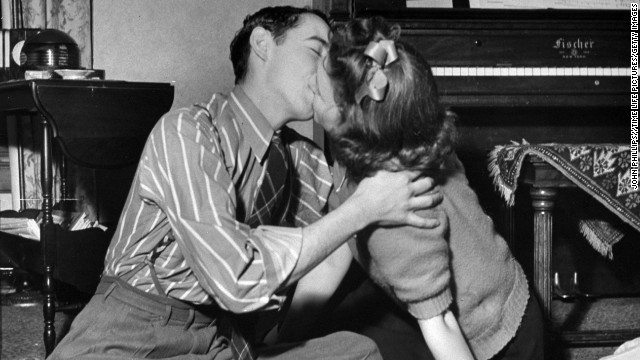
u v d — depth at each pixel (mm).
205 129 1441
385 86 1266
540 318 1560
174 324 1478
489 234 1468
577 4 3018
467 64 2869
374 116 1287
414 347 1570
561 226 3219
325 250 1341
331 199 1708
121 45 3693
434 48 2850
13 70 3277
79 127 2572
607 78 2930
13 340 2789
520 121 3172
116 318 1450
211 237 1324
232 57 1605
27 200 3488
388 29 1313
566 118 3199
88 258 2535
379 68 1271
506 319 1475
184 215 1354
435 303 1347
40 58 2895
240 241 1323
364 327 1654
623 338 2559
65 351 1434
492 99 2869
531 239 3219
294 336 1692
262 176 1547
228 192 1396
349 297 1729
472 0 2996
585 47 2936
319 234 1333
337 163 1561
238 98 1562
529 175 2422
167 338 1461
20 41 3283
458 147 3135
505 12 2861
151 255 1446
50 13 3562
